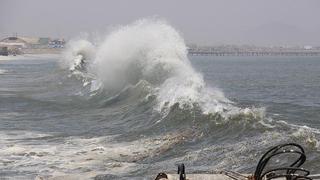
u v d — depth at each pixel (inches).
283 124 1196.5
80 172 940.6
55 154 1112.8
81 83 3157.0
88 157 1070.4
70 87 3046.3
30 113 1881.2
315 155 908.6
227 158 965.2
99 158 1059.9
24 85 3420.3
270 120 1236.5
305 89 3462.1
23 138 1334.9
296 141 1002.1
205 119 1332.4
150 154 1079.0
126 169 949.2
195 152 1050.7
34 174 941.8
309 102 2534.5
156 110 1636.3
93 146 1197.1
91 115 1803.6
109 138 1296.8
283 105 2048.5
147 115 1624.0
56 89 2987.2
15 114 1852.9
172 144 1149.1
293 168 591.5
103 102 2164.1
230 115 1266.0
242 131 1167.6
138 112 1717.5
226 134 1179.3
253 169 872.3
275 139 1040.2
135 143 1210.0
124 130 1424.7
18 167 1001.5
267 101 2411.4
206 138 1175.0
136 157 1060.5
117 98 2174.0
